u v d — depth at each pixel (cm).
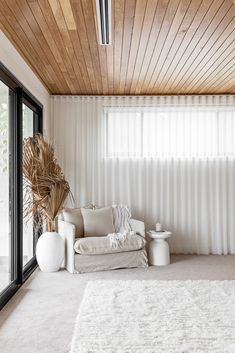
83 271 458
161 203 586
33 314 316
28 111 490
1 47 327
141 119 588
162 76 484
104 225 514
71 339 267
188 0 277
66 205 582
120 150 587
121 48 377
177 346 248
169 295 358
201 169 588
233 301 340
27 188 454
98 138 587
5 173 386
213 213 588
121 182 586
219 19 310
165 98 588
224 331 273
